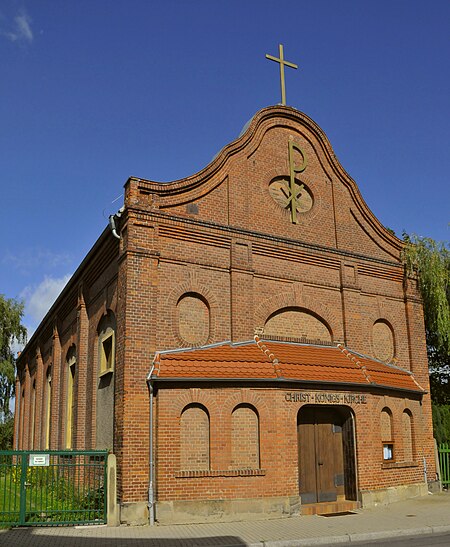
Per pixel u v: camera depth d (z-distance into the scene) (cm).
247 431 1560
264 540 1216
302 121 2139
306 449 1691
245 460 1539
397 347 2141
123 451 1470
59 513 1455
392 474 1817
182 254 1722
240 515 1485
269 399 1582
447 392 2794
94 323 2031
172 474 1468
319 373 1683
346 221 2138
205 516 1460
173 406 1516
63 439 2342
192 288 1714
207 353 1636
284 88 2167
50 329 2909
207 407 1537
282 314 1892
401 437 1914
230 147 1919
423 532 1348
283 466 1552
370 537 1283
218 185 1866
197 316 1719
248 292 1805
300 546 1211
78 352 2139
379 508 1670
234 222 1861
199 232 1764
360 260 2112
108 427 1756
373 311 2106
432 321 2320
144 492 1463
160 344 1617
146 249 1647
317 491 1677
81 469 1914
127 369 1534
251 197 1931
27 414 3591
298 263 1955
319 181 2122
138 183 1692
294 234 1989
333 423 1762
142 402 1527
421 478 1952
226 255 1808
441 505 1712
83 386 2086
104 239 1852
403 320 2197
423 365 2181
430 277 2231
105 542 1199
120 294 1634
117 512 1432
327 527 1366
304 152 2114
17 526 1376
